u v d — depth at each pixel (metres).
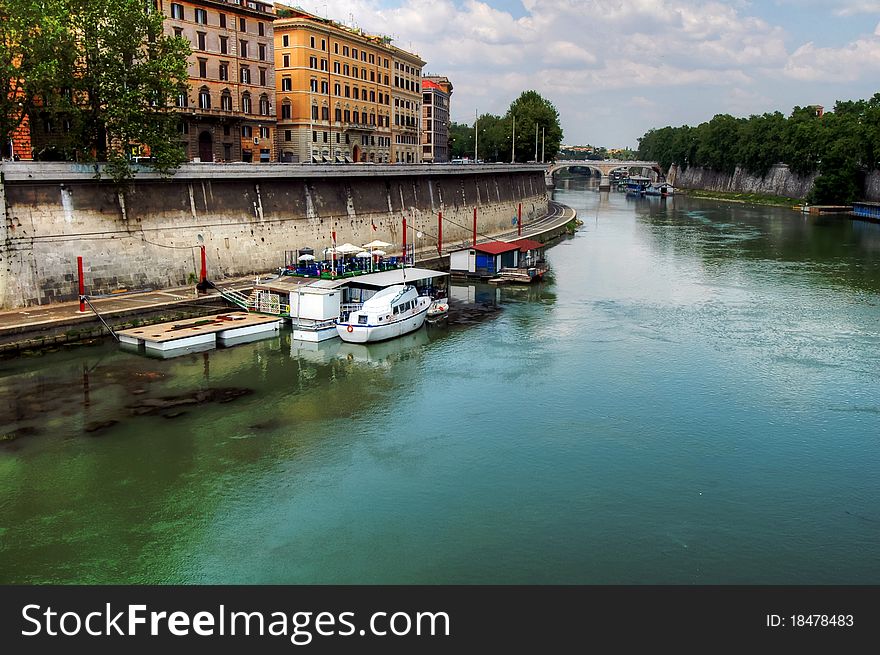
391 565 28.45
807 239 118.88
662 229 135.12
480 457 37.44
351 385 47.16
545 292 76.00
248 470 35.62
